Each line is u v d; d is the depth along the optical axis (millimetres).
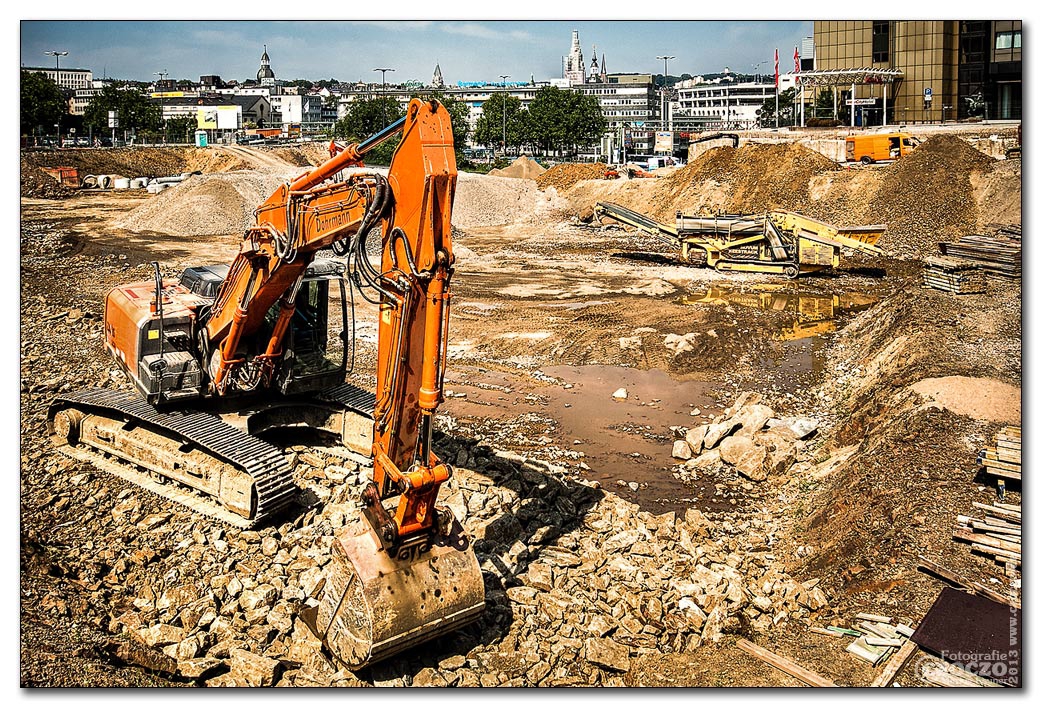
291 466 13727
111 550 12242
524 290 33906
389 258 9398
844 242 35250
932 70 64812
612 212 41188
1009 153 47219
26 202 55219
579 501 14836
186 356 14617
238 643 10016
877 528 12672
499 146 113188
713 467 17406
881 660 9586
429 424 9094
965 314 22500
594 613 11055
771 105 125000
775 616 11180
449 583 9508
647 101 173375
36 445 15852
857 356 24094
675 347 25312
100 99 96500
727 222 37406
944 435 14688
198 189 46469
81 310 26266
